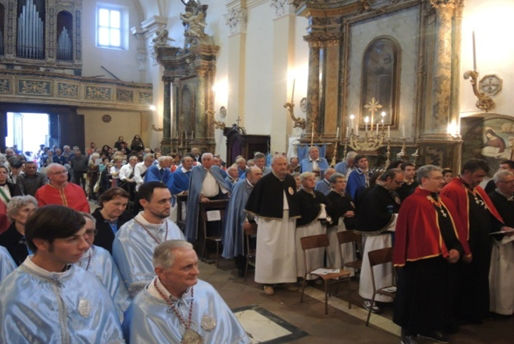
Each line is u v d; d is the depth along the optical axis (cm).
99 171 1288
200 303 218
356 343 406
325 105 959
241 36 1335
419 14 796
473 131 690
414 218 387
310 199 557
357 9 911
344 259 580
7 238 335
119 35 2075
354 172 677
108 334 197
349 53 934
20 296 182
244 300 520
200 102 1491
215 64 1497
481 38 720
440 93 748
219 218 709
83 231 196
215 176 745
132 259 285
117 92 1952
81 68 1941
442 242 383
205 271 642
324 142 950
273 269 535
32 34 1831
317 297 530
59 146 1862
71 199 482
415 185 578
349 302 495
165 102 1741
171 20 1867
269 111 1227
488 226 448
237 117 1346
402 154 780
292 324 447
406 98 827
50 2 1858
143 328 204
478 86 719
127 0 2056
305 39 970
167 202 299
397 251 394
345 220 567
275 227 537
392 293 429
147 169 924
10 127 2173
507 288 465
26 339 176
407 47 822
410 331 391
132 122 2070
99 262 262
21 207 329
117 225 400
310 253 567
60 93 1800
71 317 189
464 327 446
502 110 691
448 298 400
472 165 445
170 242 213
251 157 1198
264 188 543
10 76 1703
